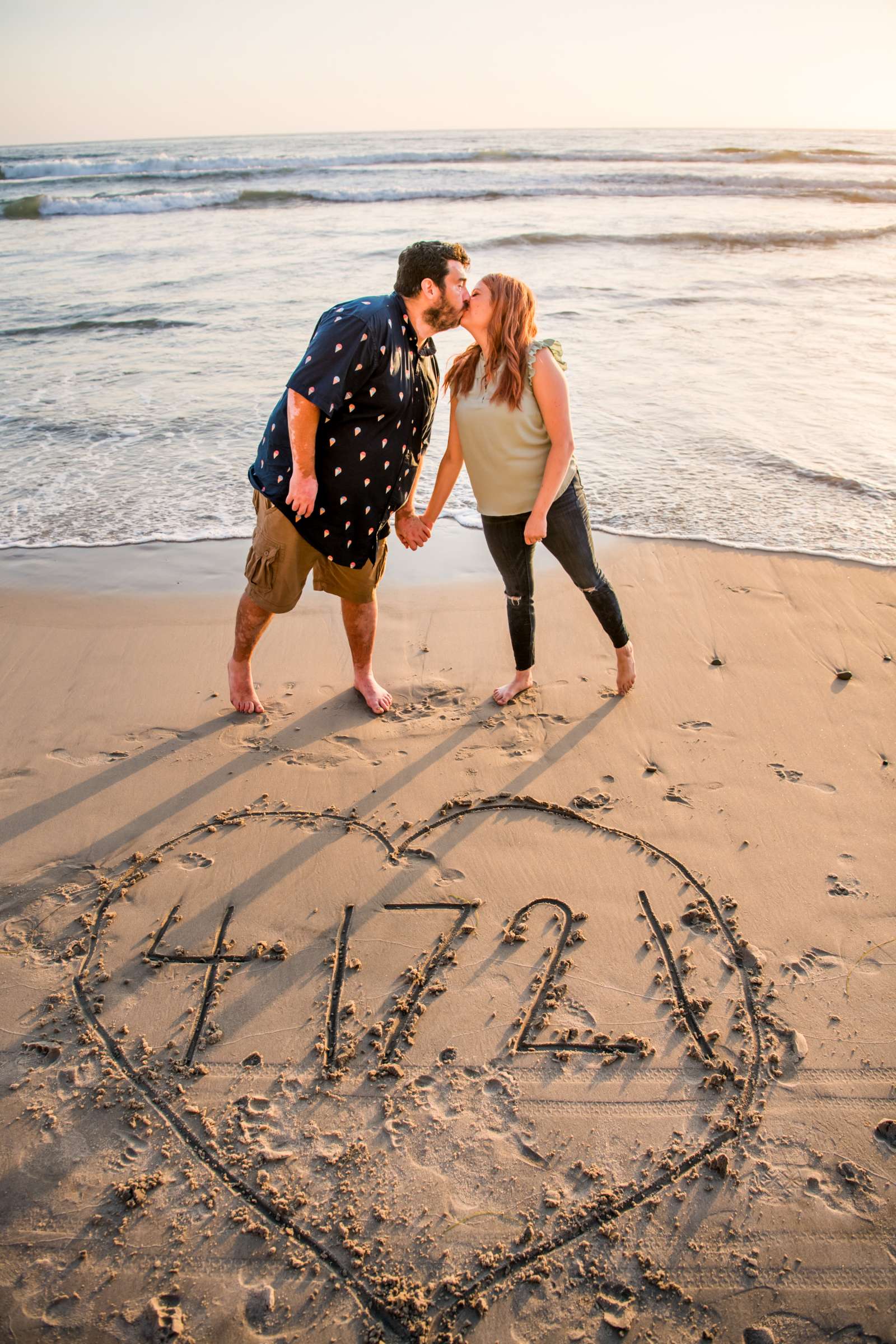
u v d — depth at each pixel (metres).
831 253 14.63
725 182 24.33
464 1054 2.35
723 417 7.20
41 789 3.33
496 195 23.16
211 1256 1.91
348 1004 2.49
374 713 3.79
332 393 2.88
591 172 28.36
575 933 2.71
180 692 3.96
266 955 2.65
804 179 24.61
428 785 3.35
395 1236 1.94
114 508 5.84
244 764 3.48
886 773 3.33
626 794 3.28
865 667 3.99
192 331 10.02
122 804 3.26
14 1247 1.92
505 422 3.22
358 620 3.62
